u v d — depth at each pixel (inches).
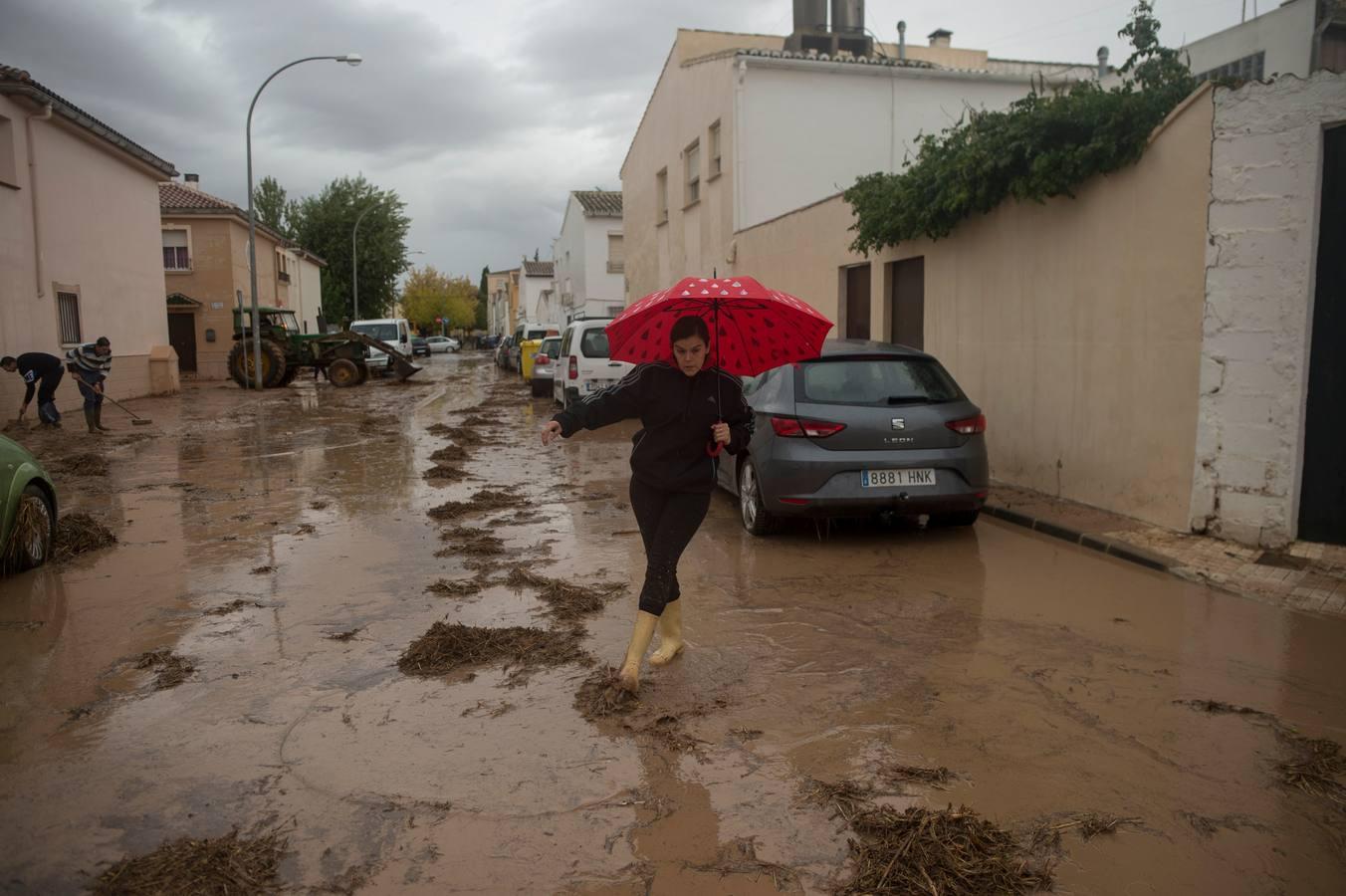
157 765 142.3
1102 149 293.1
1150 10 304.3
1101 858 117.3
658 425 166.4
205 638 201.9
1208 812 128.3
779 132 690.8
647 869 115.4
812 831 124.0
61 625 211.6
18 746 149.1
